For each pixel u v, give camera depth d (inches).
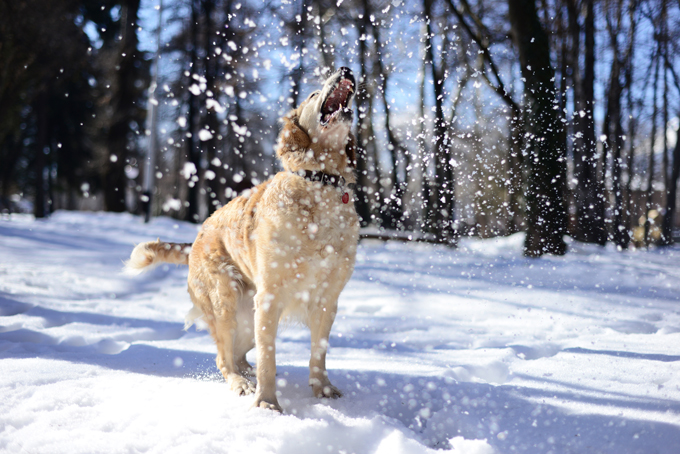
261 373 101.9
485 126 452.8
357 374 122.0
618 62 687.1
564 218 385.1
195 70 778.8
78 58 709.9
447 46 580.7
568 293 252.4
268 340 103.7
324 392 108.2
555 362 133.0
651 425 86.9
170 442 81.9
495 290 263.7
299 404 104.3
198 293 124.8
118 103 874.8
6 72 631.8
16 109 769.6
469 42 593.0
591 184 522.9
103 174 935.0
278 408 98.6
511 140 425.7
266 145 740.0
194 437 83.3
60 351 142.7
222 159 782.5
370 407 103.2
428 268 343.9
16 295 217.2
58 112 1016.2
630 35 697.6
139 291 265.4
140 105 910.4
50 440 81.9
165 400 100.3
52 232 498.0
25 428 86.7
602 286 273.3
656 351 142.3
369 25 566.3
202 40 785.6
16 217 821.2
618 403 98.7
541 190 380.2
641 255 448.8
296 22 485.7
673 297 242.1
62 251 381.7
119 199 915.4
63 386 105.9
